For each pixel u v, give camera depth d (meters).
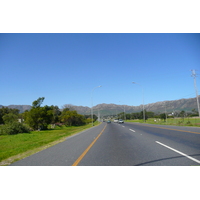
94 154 8.95
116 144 11.97
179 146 9.86
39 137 24.56
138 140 13.42
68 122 68.50
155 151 8.88
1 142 20.17
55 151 10.49
